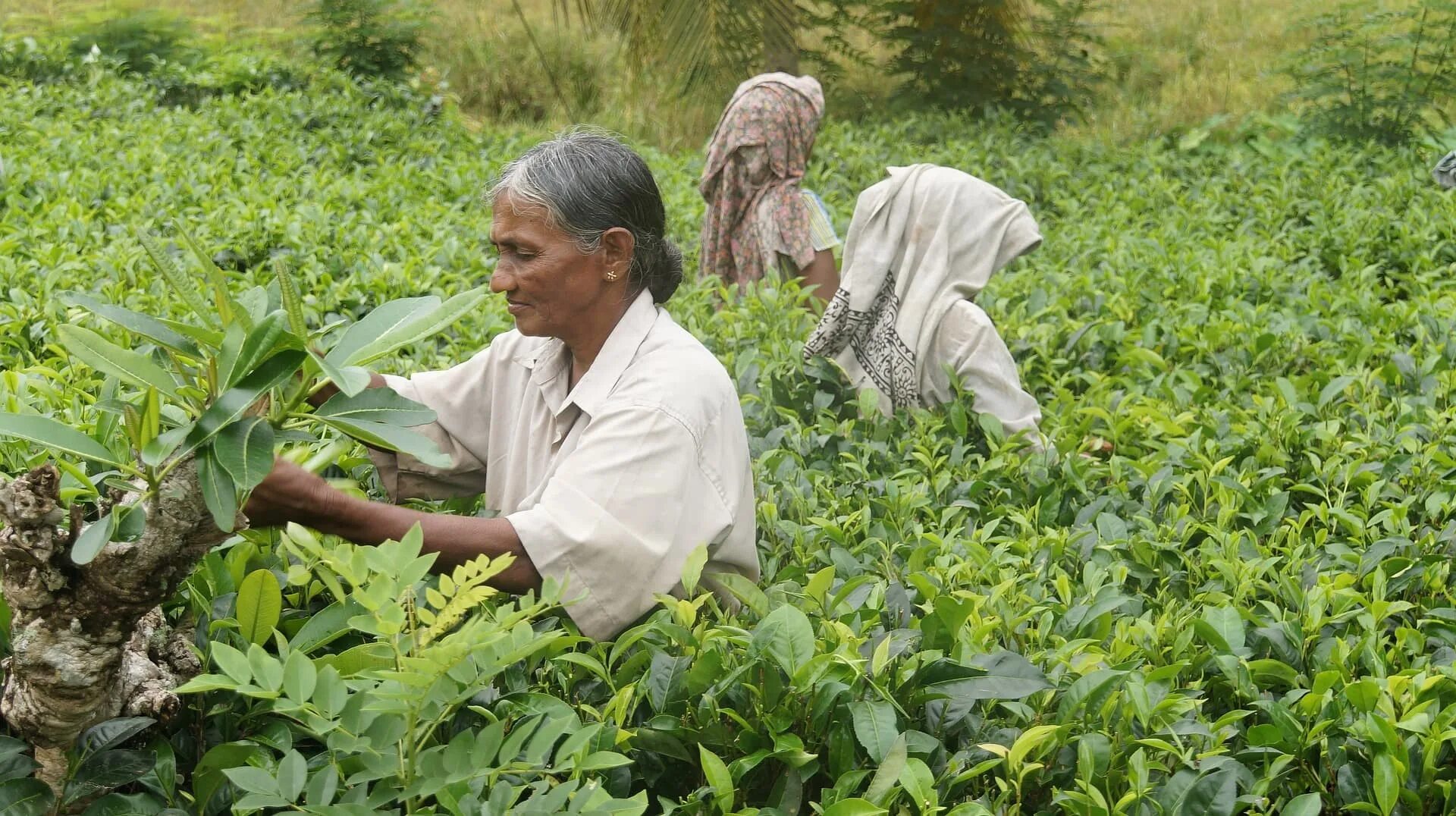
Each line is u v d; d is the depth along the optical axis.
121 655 1.73
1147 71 12.91
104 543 1.53
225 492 1.53
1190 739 2.20
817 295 5.41
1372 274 5.84
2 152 6.77
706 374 2.35
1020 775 1.93
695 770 2.08
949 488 3.52
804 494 3.34
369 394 1.65
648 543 2.19
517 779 1.86
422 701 1.61
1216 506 3.44
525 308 2.34
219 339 1.61
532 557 2.13
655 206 2.40
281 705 1.65
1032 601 2.61
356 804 1.63
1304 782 2.22
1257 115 10.88
